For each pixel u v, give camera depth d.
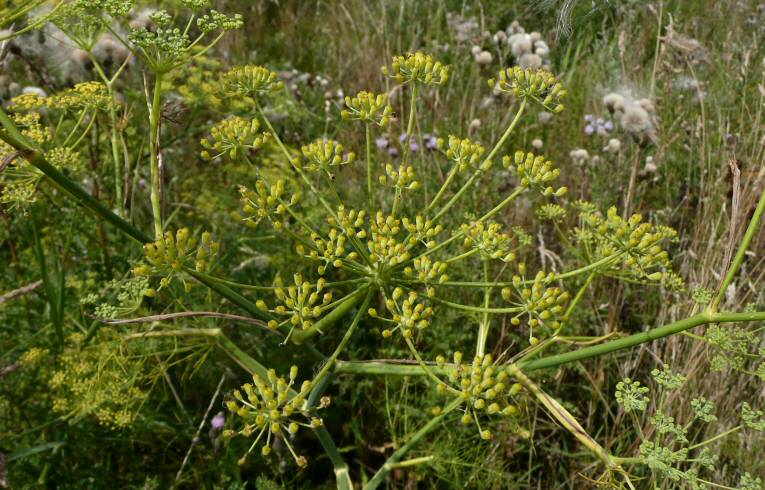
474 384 1.73
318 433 2.06
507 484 2.96
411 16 6.59
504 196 4.18
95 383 2.53
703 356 2.94
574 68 5.61
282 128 4.51
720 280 2.00
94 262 3.26
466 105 5.19
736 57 5.25
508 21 6.82
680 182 4.46
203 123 4.45
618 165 4.42
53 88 3.85
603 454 1.84
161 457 3.10
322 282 1.87
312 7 7.72
